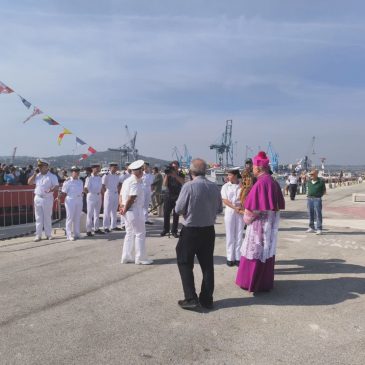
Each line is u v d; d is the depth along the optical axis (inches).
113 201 488.4
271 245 253.8
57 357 170.1
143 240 327.0
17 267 317.4
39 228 431.5
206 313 221.5
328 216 693.3
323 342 186.4
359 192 1434.5
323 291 258.7
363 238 452.4
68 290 259.0
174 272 302.0
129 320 210.2
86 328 199.8
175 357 171.2
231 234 320.5
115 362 166.4
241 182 326.3
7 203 550.0
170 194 447.2
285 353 175.5
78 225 442.3
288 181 1179.3
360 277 290.4
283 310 226.1
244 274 257.1
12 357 170.1
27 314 217.8
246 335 193.5
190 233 227.9
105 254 363.9
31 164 768.9
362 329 200.7
